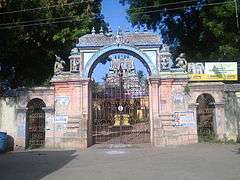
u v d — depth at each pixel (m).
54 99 25.69
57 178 13.67
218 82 25.80
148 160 18.23
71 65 25.78
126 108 27.50
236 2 27.08
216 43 34.00
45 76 33.06
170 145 24.67
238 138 25.20
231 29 29.20
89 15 32.31
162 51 25.77
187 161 17.47
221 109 25.38
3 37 27.70
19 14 27.66
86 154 21.27
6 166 17.22
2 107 25.97
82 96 25.42
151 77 25.28
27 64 32.22
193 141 25.00
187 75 25.45
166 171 14.79
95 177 13.73
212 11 29.53
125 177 13.62
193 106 25.28
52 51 31.34
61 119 25.44
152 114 25.23
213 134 25.53
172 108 25.30
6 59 30.95
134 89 27.11
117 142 26.75
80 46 25.62
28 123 25.84
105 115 27.14
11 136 25.59
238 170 14.59
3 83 32.09
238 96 25.59
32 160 19.17
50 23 30.05
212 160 17.53
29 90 25.81
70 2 32.06
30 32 29.09
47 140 25.44
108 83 27.19
